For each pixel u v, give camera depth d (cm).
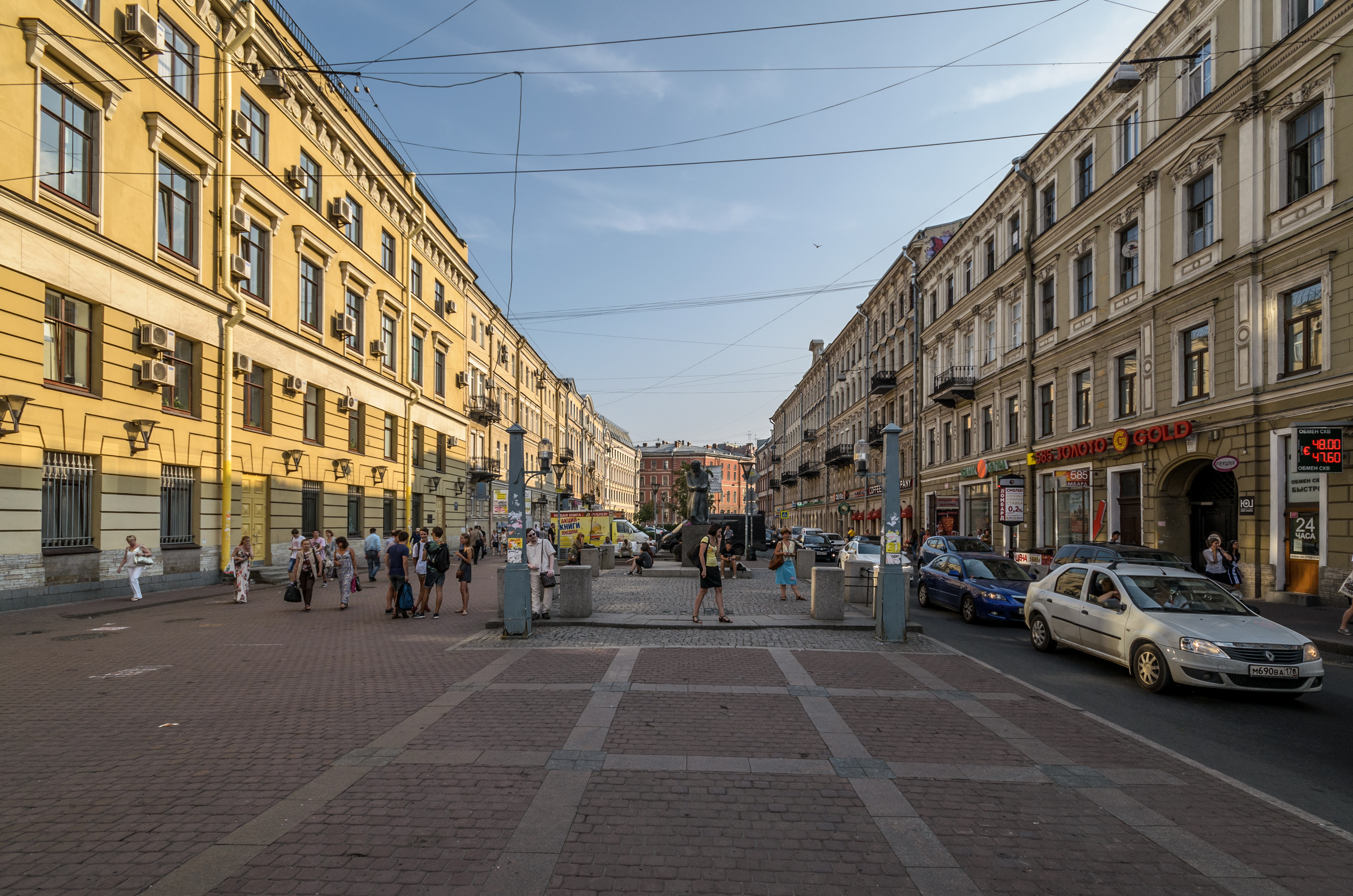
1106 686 877
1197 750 639
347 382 2747
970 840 436
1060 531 2603
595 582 2034
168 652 1012
